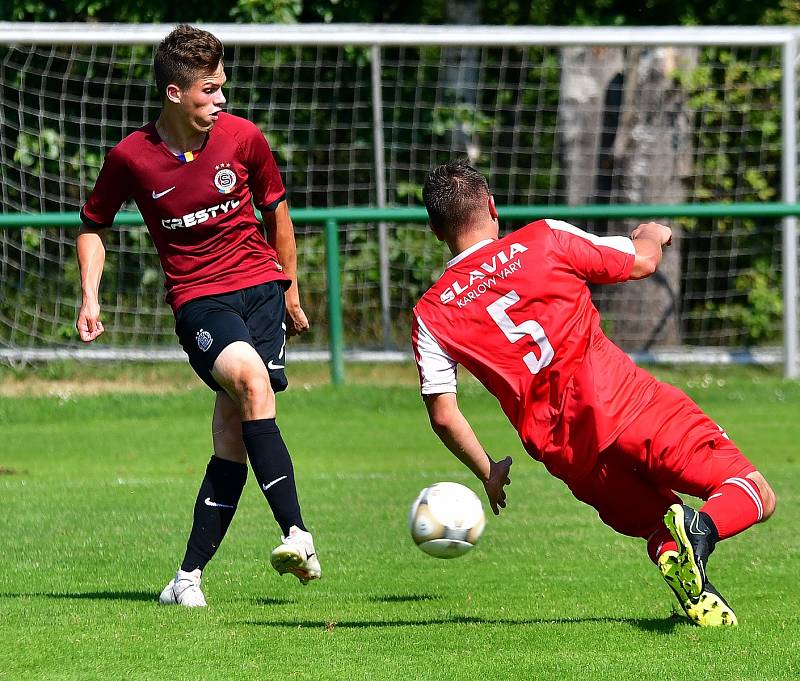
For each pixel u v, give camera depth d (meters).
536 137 56.66
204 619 16.73
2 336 51.41
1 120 51.56
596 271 15.34
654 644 14.91
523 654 14.51
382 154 50.06
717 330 58.16
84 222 18.47
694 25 63.12
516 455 35.66
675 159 56.22
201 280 17.84
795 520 25.31
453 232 15.56
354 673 13.69
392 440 38.88
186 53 16.98
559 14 64.38
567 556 21.83
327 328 54.56
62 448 37.72
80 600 18.25
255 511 27.25
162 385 49.84
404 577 20.19
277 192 18.58
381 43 47.97
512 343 15.11
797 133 54.41
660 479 15.37
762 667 13.78
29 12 55.75
